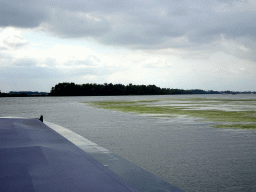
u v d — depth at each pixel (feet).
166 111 106.22
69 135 36.73
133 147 32.45
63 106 169.58
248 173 21.91
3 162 15.56
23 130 26.35
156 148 31.86
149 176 19.80
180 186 18.79
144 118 75.00
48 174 13.65
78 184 12.34
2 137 22.75
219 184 19.27
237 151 30.22
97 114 92.58
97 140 37.70
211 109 119.34
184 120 68.44
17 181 12.55
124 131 47.70
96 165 15.47
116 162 23.57
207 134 43.52
